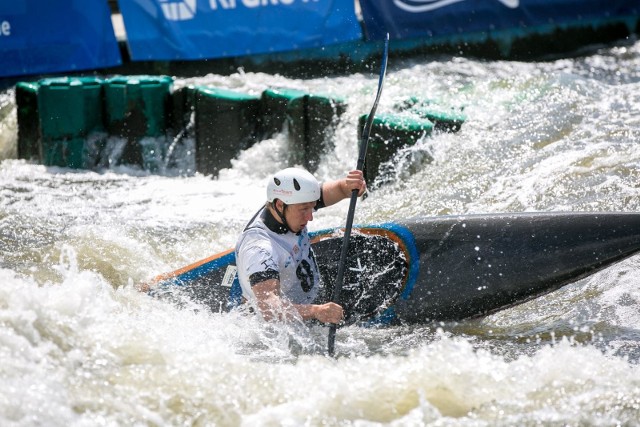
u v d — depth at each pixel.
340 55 39.09
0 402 15.05
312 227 27.05
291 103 31.97
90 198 31.19
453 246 20.14
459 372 16.56
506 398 15.88
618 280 21.42
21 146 35.91
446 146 29.91
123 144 34.66
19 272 23.16
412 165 29.33
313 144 31.98
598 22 39.72
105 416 15.23
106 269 23.67
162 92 34.25
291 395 15.99
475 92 33.88
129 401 15.70
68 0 39.19
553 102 32.16
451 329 20.16
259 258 17.98
